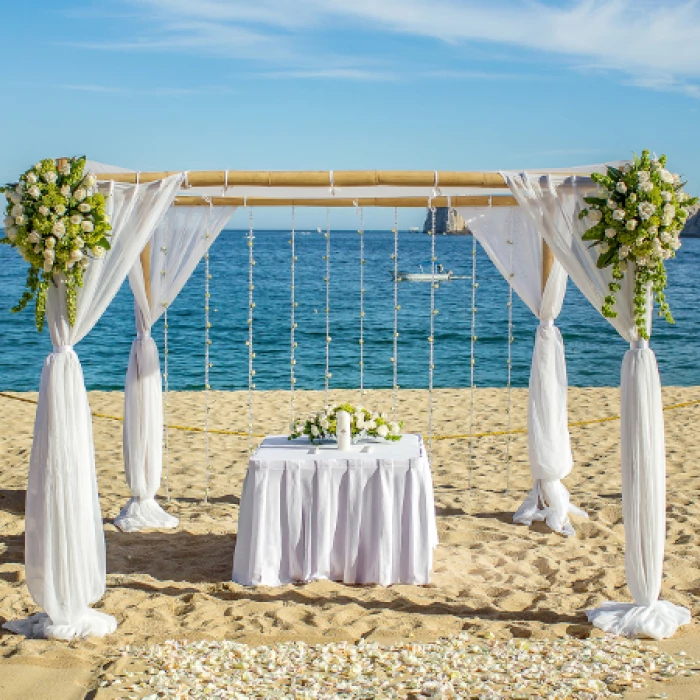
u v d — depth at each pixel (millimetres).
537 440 6734
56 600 4648
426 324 25531
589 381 17219
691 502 7230
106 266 4836
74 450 4676
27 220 4594
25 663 4301
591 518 6895
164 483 8070
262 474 5469
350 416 5898
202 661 4285
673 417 11438
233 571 5543
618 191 4598
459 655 4320
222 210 6668
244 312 27781
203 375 17375
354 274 43000
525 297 6785
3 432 10328
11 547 6082
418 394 13617
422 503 5500
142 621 4816
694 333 24375
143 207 4910
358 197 6531
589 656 4332
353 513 5473
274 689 3984
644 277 4664
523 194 4953
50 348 20469
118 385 16484
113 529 6656
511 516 7004
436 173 5016
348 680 4070
